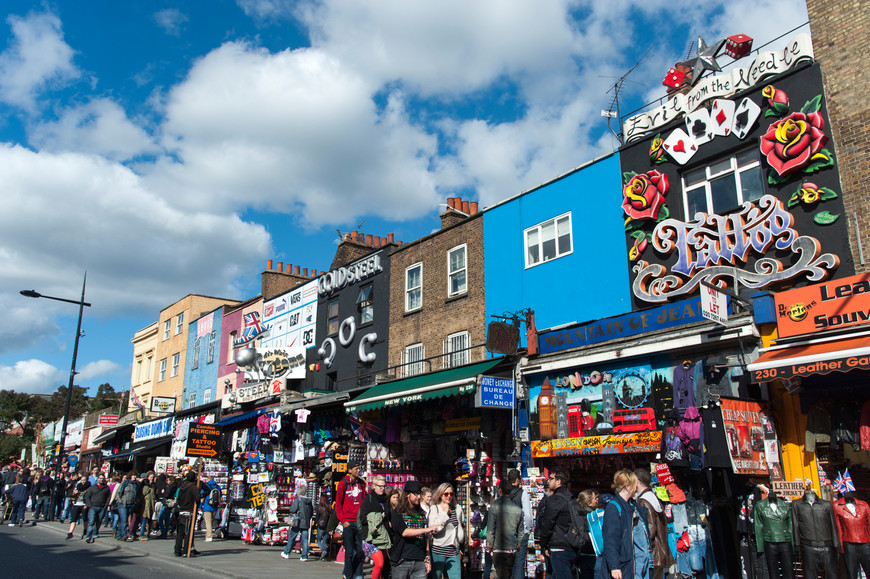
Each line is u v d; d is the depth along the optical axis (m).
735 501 10.38
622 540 6.98
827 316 10.09
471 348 15.97
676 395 11.44
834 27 11.72
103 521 22.62
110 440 39.69
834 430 9.91
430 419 15.84
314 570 12.41
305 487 14.73
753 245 11.77
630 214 14.12
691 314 11.60
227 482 19.81
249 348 26.16
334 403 18.27
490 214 17.97
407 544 8.54
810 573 8.77
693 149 13.37
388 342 20.62
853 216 10.85
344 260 24.34
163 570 11.86
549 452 13.06
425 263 19.89
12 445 57.19
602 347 12.58
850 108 11.23
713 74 14.25
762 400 10.57
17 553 13.52
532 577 11.77
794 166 11.55
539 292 16.17
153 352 39.72
